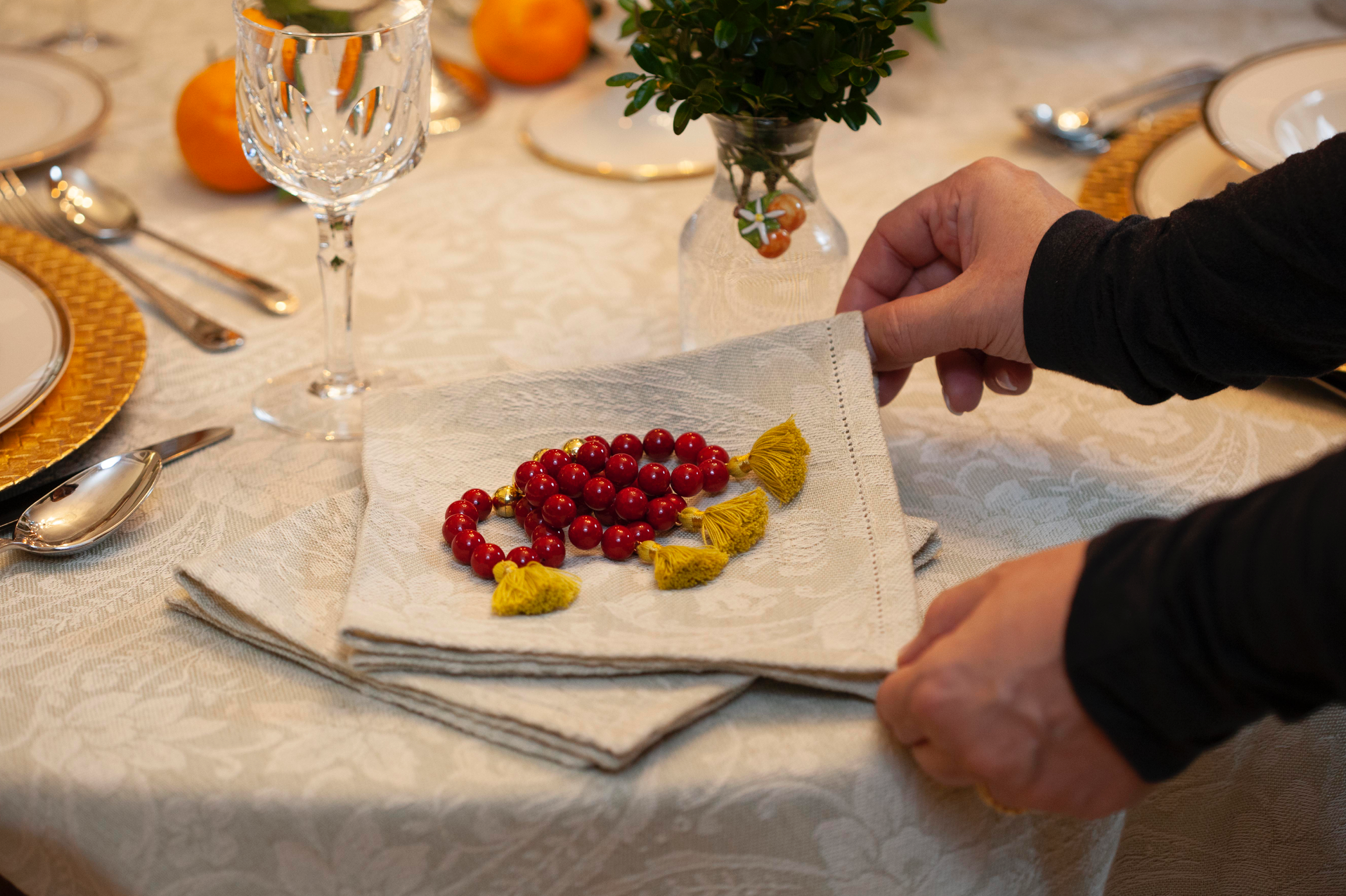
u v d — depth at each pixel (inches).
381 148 32.2
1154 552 25.5
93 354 33.4
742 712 27.4
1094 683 25.5
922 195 33.5
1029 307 31.0
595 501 29.9
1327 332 29.7
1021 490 31.9
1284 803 30.3
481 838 26.6
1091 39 48.7
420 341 35.8
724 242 33.2
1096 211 37.2
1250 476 32.2
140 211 40.2
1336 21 49.2
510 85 46.6
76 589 29.6
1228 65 45.9
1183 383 30.9
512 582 28.2
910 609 28.1
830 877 27.3
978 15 51.4
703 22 31.2
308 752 26.9
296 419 33.3
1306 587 24.4
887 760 26.9
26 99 42.4
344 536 29.9
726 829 26.8
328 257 33.3
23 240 36.3
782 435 30.1
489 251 39.0
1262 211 29.3
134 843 26.9
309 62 30.9
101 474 31.0
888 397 33.9
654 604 28.5
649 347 35.8
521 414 31.6
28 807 26.9
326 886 27.0
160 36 49.4
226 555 28.8
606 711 26.7
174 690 27.8
